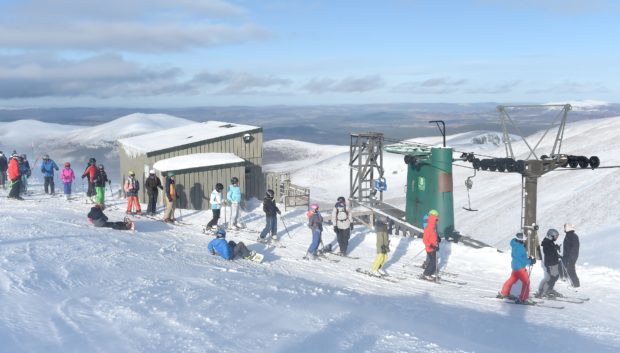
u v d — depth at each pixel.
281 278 13.09
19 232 15.55
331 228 22.52
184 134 33.78
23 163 26.42
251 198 31.38
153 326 7.65
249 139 31.72
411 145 26.34
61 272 10.86
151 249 15.34
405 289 13.60
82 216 20.48
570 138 71.62
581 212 36.53
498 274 15.92
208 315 8.42
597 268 15.42
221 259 15.38
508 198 47.22
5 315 7.57
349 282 13.96
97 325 7.56
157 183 22.28
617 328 10.36
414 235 23.97
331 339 7.69
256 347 7.05
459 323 10.08
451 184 23.36
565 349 8.60
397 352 7.29
